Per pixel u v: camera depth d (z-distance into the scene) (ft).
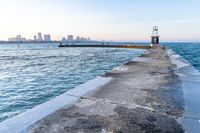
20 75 51.85
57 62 88.38
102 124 8.09
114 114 9.23
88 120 8.45
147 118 8.87
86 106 10.26
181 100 11.66
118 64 75.97
